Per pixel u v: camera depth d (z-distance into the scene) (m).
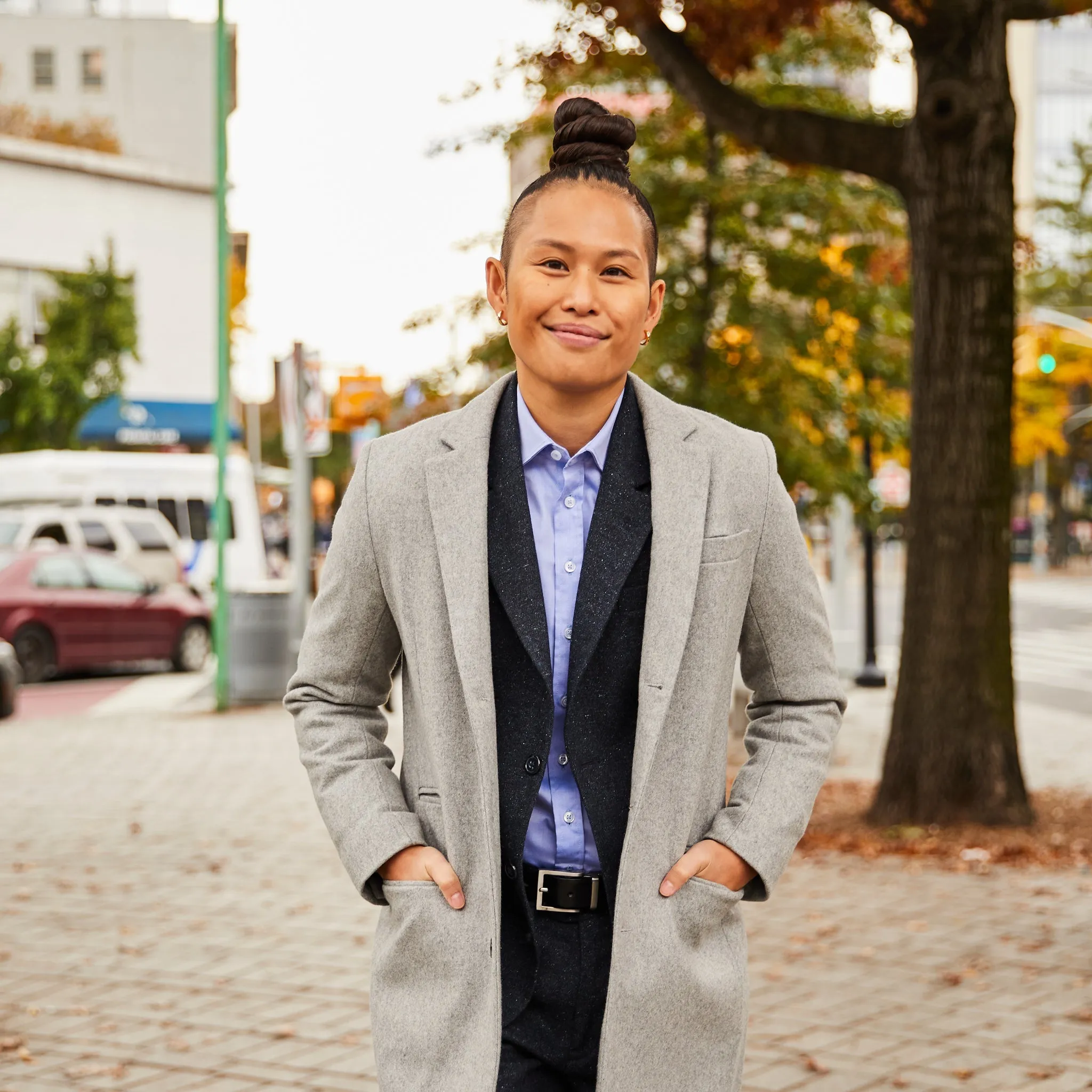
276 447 56.94
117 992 5.22
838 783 9.61
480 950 2.07
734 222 10.84
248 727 12.94
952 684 7.97
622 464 2.15
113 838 8.00
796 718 2.23
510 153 10.87
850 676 16.83
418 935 2.10
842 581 17.70
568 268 2.10
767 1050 4.54
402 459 2.20
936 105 7.71
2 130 38.38
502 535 2.13
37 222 31.88
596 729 2.08
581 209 2.09
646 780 2.03
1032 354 40.94
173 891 6.75
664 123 10.91
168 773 10.29
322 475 59.06
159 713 14.11
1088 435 55.50
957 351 7.89
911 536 8.10
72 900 6.59
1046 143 76.75
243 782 9.91
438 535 2.12
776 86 11.06
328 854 7.56
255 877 7.02
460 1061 2.06
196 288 34.78
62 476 21.00
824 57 11.20
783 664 2.23
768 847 2.11
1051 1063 4.41
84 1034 4.77
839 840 7.66
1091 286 44.28
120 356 29.53
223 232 13.80
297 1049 4.62
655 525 2.09
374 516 2.19
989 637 7.97
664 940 2.04
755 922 6.11
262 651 14.53
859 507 11.38
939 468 7.95
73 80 39.72
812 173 10.55
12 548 17.72
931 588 8.01
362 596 2.23
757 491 2.17
